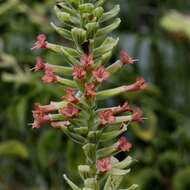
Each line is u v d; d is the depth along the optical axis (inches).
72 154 332.2
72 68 144.7
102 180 146.2
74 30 142.6
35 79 342.3
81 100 144.2
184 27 363.9
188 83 389.7
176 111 390.3
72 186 146.5
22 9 371.6
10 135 366.9
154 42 382.0
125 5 398.0
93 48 144.5
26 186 365.4
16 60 366.6
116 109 144.8
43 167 352.8
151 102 363.6
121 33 390.0
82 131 144.2
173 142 372.2
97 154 146.3
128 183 343.6
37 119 144.4
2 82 358.6
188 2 406.0
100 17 144.9
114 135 145.6
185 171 358.3
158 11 401.1
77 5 145.6
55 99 336.8
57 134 342.3
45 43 146.3
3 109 363.6
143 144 368.2
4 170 368.5
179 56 389.1
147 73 382.6
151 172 358.6
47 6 378.0
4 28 380.5
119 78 357.7
